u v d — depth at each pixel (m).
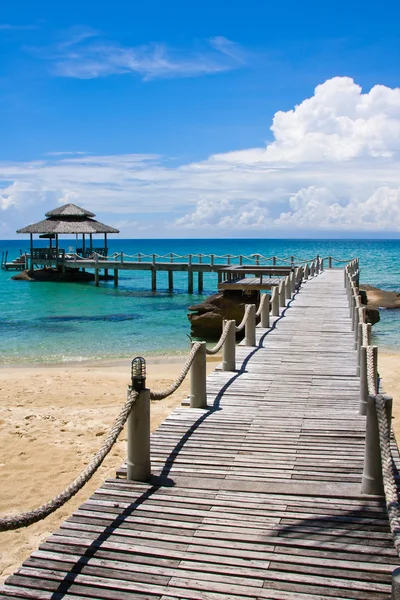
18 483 8.38
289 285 22.61
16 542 6.79
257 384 9.93
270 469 6.25
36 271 52.69
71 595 4.10
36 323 27.70
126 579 4.26
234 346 10.99
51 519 7.36
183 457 6.61
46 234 52.97
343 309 19.70
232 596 4.05
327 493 5.62
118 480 6.00
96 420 11.48
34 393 13.81
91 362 18.69
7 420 11.46
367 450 5.60
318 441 7.12
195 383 8.51
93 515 5.23
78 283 50.56
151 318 29.31
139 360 5.91
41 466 9.02
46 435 10.54
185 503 5.46
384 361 17.75
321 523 5.04
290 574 4.29
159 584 4.20
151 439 7.21
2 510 7.51
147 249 188.12
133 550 4.64
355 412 8.30
